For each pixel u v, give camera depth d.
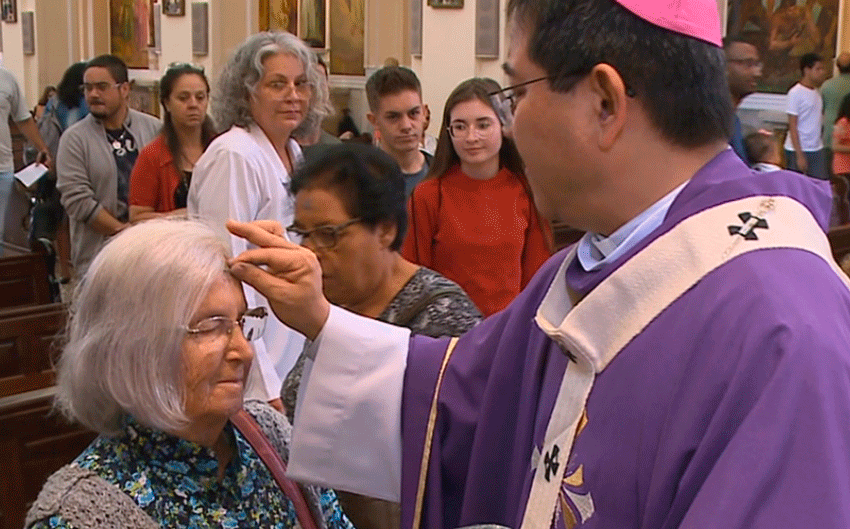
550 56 1.24
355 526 2.17
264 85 3.04
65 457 2.83
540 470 1.31
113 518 1.46
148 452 1.54
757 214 1.20
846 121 7.79
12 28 15.70
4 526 2.73
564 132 1.25
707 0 1.25
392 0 11.45
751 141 4.29
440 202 3.35
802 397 1.04
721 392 1.10
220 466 1.60
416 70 9.39
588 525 1.22
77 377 1.50
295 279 1.65
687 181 1.26
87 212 5.21
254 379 2.73
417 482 1.72
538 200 1.34
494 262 3.30
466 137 3.28
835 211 6.33
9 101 7.07
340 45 12.12
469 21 8.65
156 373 1.48
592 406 1.24
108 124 5.31
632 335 1.21
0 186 6.97
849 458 1.04
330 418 1.73
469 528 1.34
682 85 1.21
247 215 2.94
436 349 1.75
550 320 1.35
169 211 4.45
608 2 1.22
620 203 1.27
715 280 1.17
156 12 13.46
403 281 2.21
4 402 2.72
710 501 1.04
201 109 4.50
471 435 1.68
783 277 1.13
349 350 1.74
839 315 1.11
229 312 1.54
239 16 12.53
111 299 1.49
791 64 8.66
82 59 15.20
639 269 1.23
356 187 2.13
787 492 1.02
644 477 1.17
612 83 1.21
